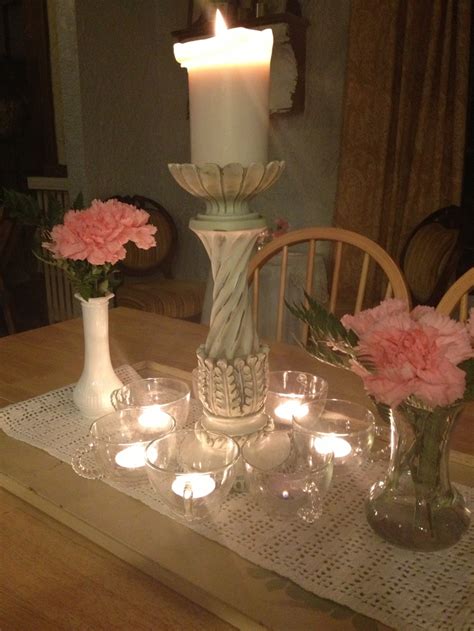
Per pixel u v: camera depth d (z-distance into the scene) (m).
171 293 3.04
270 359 1.21
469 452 0.84
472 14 2.75
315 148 3.30
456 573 0.59
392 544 0.63
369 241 1.35
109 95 3.35
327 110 3.22
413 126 2.87
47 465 0.80
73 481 0.76
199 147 0.68
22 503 0.74
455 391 0.49
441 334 0.52
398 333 0.51
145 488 0.74
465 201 3.03
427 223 2.48
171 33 3.29
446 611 0.53
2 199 0.93
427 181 2.85
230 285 0.72
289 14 3.01
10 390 1.08
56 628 0.53
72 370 1.17
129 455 0.74
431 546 0.61
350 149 2.99
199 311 3.07
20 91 4.38
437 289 2.11
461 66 2.69
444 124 2.78
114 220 0.84
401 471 0.63
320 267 2.68
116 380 0.96
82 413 0.95
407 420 0.60
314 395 0.89
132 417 0.82
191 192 0.70
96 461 0.79
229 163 0.66
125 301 2.95
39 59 3.84
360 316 0.58
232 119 0.65
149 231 0.87
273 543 0.63
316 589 0.56
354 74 2.90
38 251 0.99
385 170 2.95
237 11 3.18
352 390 1.06
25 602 0.56
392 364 0.51
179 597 0.57
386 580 0.57
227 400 0.74
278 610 0.54
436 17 2.67
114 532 0.65
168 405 0.84
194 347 1.30
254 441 0.74
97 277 0.90
